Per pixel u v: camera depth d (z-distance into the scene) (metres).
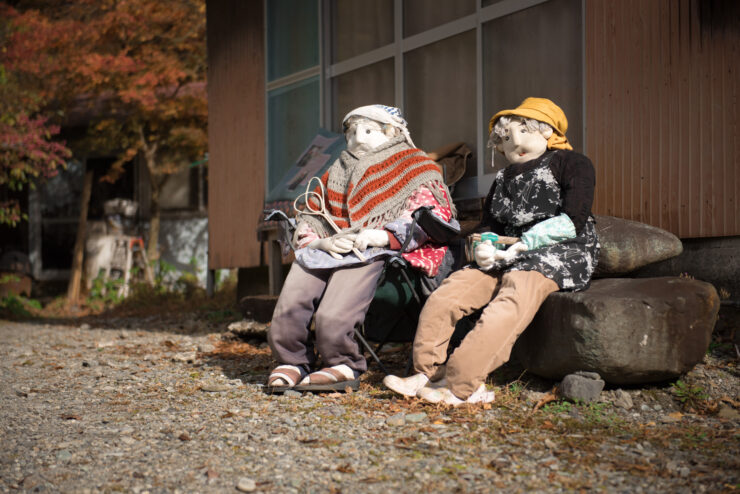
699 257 4.26
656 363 3.29
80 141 14.57
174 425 3.22
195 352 5.50
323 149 6.29
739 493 2.23
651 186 4.32
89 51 12.53
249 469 2.58
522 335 3.71
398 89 6.30
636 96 4.38
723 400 3.29
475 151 5.61
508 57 5.34
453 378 3.39
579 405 3.27
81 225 13.63
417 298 3.86
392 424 3.11
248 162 8.14
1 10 12.06
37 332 8.12
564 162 3.70
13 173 11.27
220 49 8.57
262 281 8.22
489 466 2.55
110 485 2.46
